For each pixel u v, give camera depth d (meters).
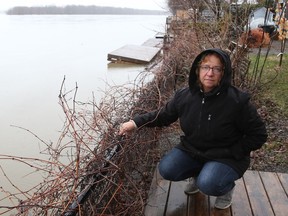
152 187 3.41
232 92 2.64
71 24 45.44
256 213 3.09
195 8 7.89
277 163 4.55
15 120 7.68
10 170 5.42
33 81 11.70
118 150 2.73
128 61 14.75
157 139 4.30
